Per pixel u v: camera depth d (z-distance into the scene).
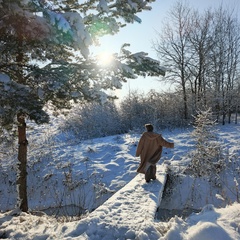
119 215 4.49
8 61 5.80
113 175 11.08
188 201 8.64
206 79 21.62
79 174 11.11
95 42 5.22
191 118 20.36
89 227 3.76
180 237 3.31
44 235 3.71
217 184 9.31
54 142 16.02
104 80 5.70
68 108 7.15
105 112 20.50
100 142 15.98
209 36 21.41
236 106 20.81
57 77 5.25
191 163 10.32
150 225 3.80
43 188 10.34
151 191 6.62
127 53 5.80
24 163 7.16
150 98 21.47
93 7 5.79
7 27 4.94
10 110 4.96
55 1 5.38
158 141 7.67
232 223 3.53
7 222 4.65
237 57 21.66
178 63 20.92
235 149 12.39
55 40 4.83
